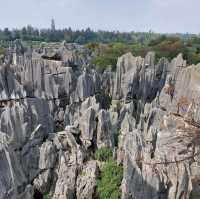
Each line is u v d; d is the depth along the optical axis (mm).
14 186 30891
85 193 35438
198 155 32531
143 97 68250
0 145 31625
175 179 30797
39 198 37656
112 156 39156
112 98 66938
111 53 124500
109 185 35125
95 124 41500
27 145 39438
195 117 43594
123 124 43688
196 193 31312
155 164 31688
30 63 53250
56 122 51969
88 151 41062
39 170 38094
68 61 71250
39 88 52594
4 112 39344
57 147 39469
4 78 45688
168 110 51406
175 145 33375
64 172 36781
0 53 106000
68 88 57531
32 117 42906
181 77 56438
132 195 31453
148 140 38375
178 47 122250
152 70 71062
